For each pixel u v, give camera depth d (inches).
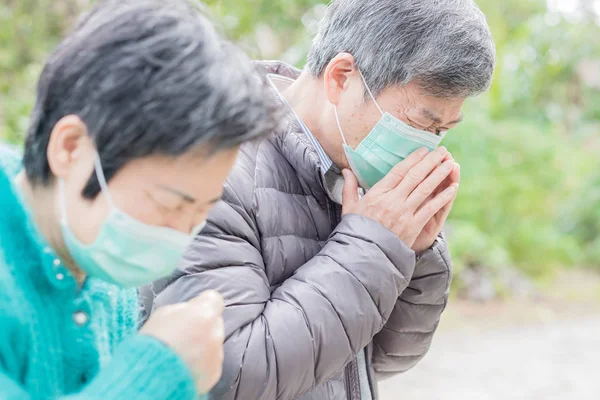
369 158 63.0
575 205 387.9
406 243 59.0
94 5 38.3
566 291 310.2
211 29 36.9
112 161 35.5
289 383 52.4
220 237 55.1
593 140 479.2
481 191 315.3
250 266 55.6
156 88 33.9
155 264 38.7
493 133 331.9
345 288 54.6
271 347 51.9
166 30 35.0
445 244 67.5
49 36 227.9
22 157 38.7
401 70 59.1
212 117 34.3
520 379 202.7
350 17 61.9
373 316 55.2
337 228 58.4
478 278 286.0
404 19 58.9
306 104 65.7
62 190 37.1
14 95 211.2
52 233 38.7
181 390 35.1
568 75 482.6
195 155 35.4
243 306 52.9
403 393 186.5
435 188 62.0
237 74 35.6
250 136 35.8
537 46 434.0
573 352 229.3
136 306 46.3
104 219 36.8
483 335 242.5
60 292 38.0
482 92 62.0
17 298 35.2
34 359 36.2
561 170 366.3
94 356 39.7
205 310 37.9
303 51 237.8
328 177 65.7
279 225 59.1
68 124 35.5
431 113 60.6
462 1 61.2
